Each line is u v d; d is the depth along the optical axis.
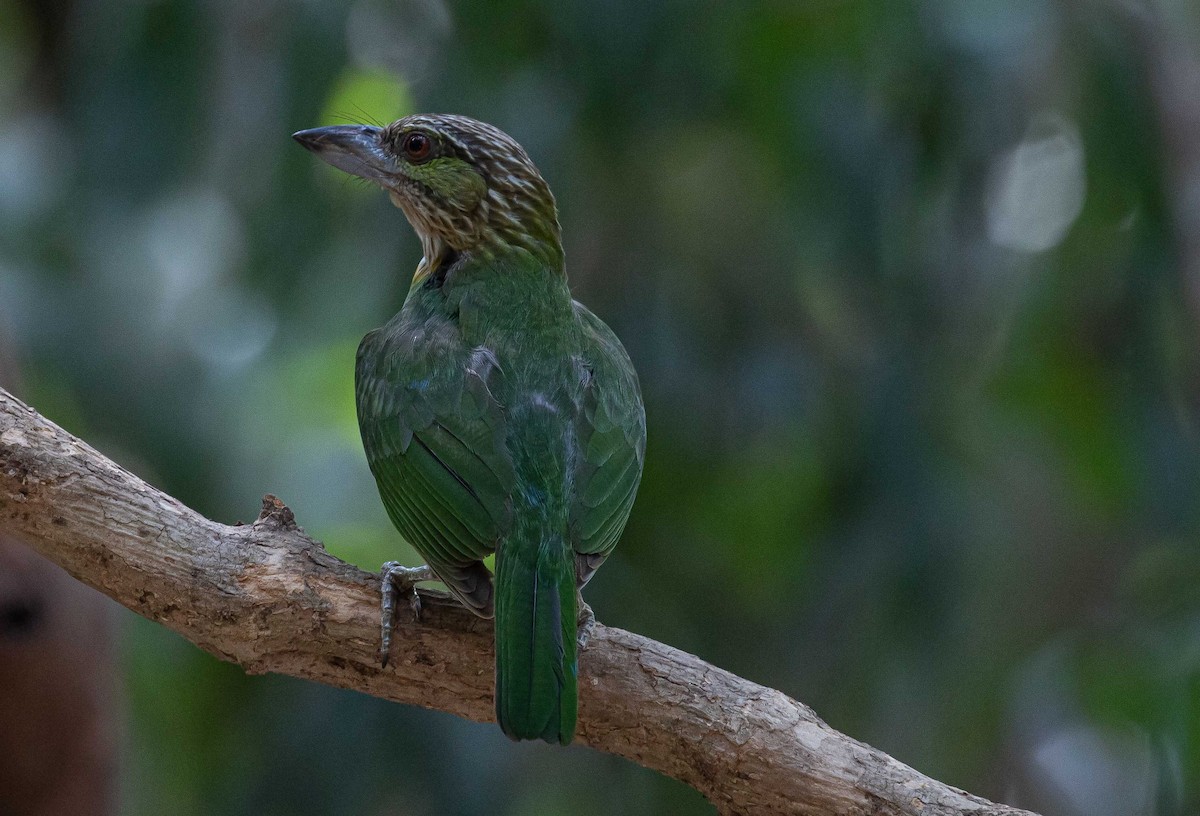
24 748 7.76
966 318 13.46
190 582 6.08
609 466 6.70
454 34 11.91
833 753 6.00
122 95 12.33
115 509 6.06
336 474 14.06
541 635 6.00
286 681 12.47
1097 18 13.12
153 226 12.97
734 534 13.59
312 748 11.80
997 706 14.74
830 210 12.18
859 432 12.53
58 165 12.89
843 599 12.87
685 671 6.13
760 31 12.17
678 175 12.70
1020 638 15.61
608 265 12.46
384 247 12.06
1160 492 13.32
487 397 6.68
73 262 12.43
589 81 11.73
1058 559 15.70
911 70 12.17
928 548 12.47
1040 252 14.09
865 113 12.20
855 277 12.34
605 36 11.63
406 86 12.30
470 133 7.53
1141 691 12.67
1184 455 13.27
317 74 12.24
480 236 7.46
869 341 12.59
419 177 7.55
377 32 12.31
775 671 13.16
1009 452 14.62
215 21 12.34
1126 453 13.42
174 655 12.85
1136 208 13.30
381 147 7.68
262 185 12.56
